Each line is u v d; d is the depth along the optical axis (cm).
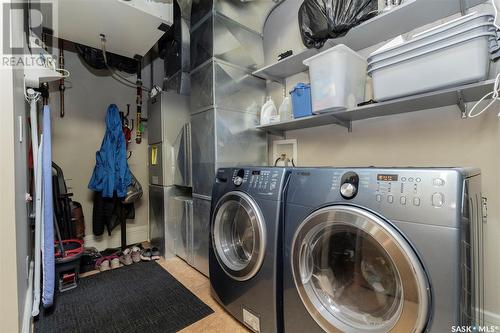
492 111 127
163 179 270
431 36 111
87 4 185
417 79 117
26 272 149
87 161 279
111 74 296
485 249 128
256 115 233
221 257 163
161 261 255
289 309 122
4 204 104
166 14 208
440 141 145
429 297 79
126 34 230
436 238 79
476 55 101
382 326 92
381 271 98
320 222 107
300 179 123
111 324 153
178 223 262
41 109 221
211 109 206
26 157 173
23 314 127
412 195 85
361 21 148
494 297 126
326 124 201
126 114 306
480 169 120
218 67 205
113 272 229
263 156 238
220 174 174
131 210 290
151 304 175
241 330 146
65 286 196
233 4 215
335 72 145
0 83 106
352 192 99
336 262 115
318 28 166
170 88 310
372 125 174
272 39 240
